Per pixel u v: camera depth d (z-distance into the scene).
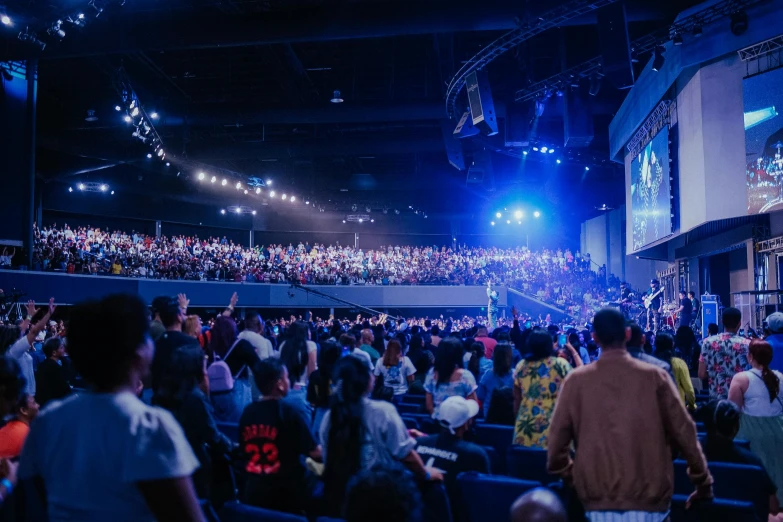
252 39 20.17
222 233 43.62
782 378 5.80
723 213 16.48
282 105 27.89
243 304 35.09
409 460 3.73
